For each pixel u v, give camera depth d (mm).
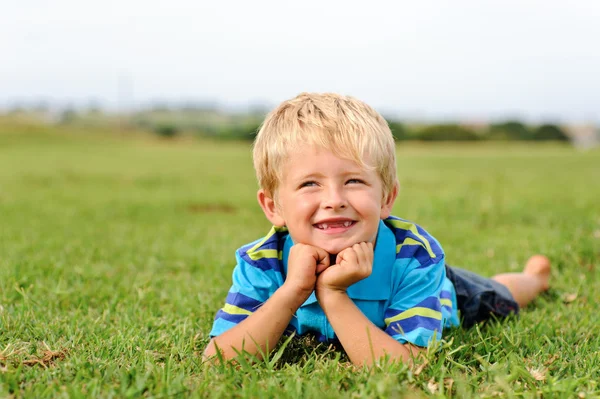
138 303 3277
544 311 3129
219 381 2033
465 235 5547
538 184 11336
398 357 2141
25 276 3711
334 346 2465
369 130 2238
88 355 2348
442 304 2635
